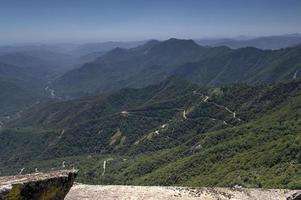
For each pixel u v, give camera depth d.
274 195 24.33
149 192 23.28
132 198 22.48
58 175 16.25
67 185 16.61
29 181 14.98
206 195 23.33
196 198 22.81
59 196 16.12
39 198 15.17
